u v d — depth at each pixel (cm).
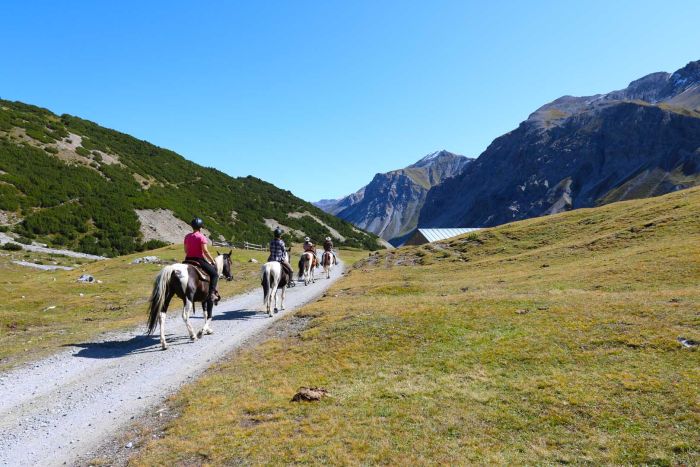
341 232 12875
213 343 1638
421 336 1373
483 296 1898
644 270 2259
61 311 2562
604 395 883
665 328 1190
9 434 927
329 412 902
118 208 7644
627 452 699
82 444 877
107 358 1475
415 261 4756
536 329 1320
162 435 876
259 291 3244
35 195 6912
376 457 723
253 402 983
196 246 1680
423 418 851
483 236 5094
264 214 11225
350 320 1633
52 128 9844
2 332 2002
